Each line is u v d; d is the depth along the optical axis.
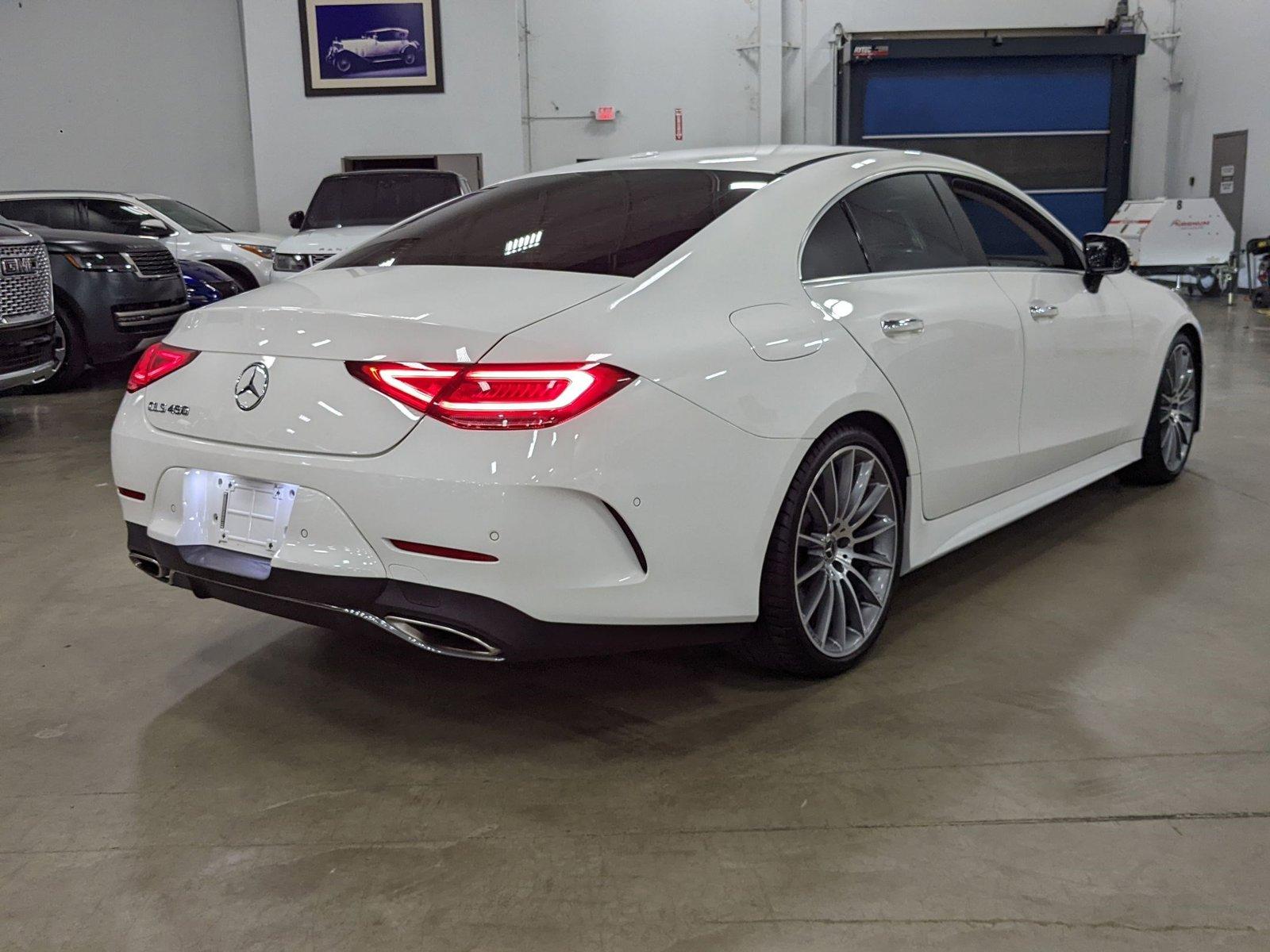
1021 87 13.91
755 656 2.40
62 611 3.05
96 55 13.17
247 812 1.96
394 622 1.98
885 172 2.77
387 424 1.91
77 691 2.51
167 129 13.41
